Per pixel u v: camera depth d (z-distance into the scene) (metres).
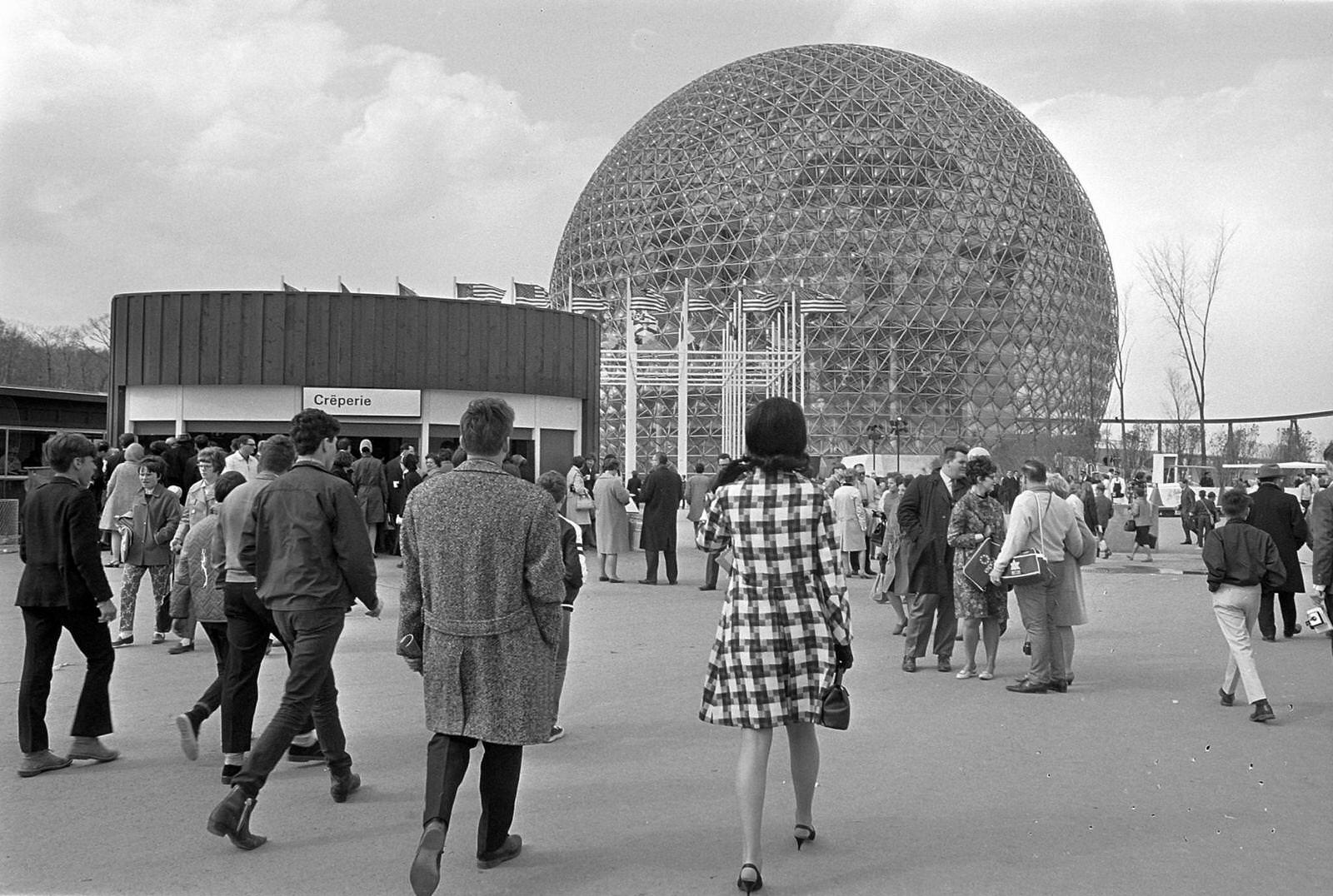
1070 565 10.10
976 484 10.78
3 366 64.62
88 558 7.07
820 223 71.06
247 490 6.84
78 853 5.57
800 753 5.62
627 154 81.19
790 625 5.28
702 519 5.62
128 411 29.03
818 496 5.36
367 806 6.41
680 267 73.62
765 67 80.00
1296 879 5.18
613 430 69.31
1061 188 80.38
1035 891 5.02
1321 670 11.19
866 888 5.07
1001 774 7.04
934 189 72.25
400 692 9.71
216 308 28.33
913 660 11.23
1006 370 72.50
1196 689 10.15
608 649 12.20
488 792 5.36
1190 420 59.28
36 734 7.07
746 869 5.01
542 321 30.58
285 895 5.00
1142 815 6.17
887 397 69.38
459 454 18.03
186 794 6.64
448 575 5.29
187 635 11.67
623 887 5.10
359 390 28.56
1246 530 9.02
